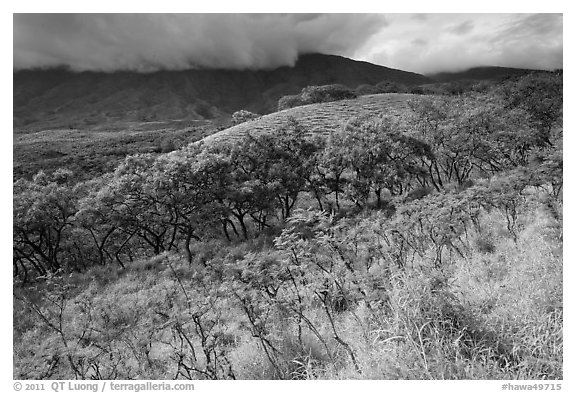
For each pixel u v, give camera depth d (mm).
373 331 4383
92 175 46000
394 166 21250
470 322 4152
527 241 7156
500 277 5875
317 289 5504
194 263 15719
